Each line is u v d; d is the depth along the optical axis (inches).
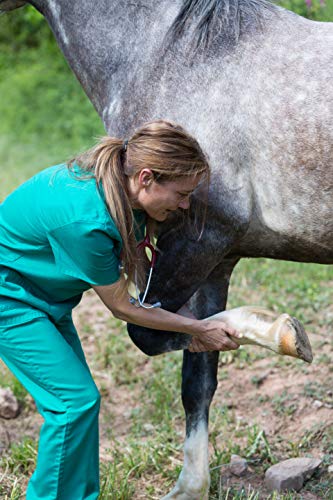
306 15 202.4
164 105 126.0
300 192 120.0
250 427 164.1
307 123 117.4
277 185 121.3
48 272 111.7
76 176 107.0
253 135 120.6
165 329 116.0
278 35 123.7
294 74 119.8
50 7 143.1
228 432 165.3
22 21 479.8
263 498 141.9
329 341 194.7
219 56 123.7
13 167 376.2
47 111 450.0
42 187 108.7
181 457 156.2
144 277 120.6
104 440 167.6
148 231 115.0
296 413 169.5
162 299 127.9
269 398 175.8
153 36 130.0
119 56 133.2
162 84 126.7
